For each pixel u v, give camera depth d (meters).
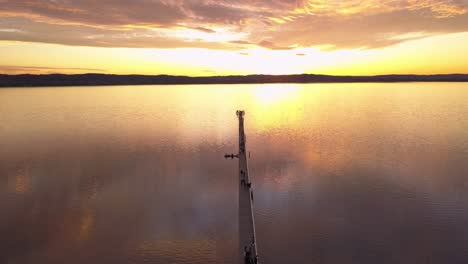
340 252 26.41
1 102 175.25
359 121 101.06
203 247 27.95
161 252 27.12
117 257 26.47
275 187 42.28
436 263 24.97
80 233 30.48
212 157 59.75
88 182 45.72
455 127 85.44
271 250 26.81
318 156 57.94
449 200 36.78
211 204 37.84
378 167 50.31
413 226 30.81
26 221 33.19
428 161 53.16
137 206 37.25
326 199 37.78
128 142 72.75
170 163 55.72
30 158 58.69
